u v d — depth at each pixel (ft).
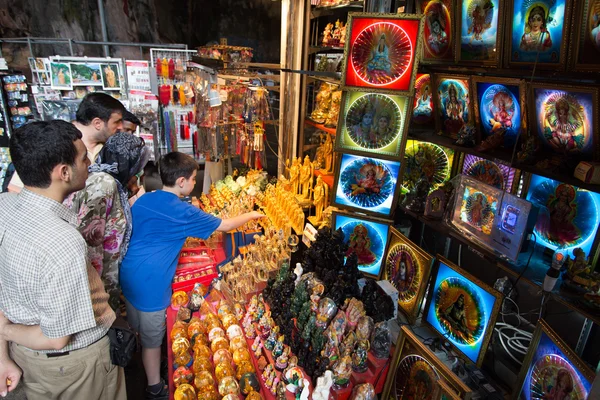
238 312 9.77
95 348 6.81
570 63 6.48
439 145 10.86
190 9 35.24
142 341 9.70
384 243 10.82
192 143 17.48
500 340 8.49
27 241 5.68
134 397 10.11
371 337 8.05
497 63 7.89
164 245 9.52
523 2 6.88
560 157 7.26
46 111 16.97
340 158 10.98
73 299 5.86
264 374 7.84
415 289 9.50
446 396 6.22
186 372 7.86
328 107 14.29
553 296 6.79
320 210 13.37
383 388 7.61
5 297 6.17
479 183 8.59
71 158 5.84
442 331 8.81
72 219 6.29
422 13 9.32
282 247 10.75
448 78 9.46
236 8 35.27
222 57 14.16
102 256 9.08
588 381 5.49
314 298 8.43
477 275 10.78
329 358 7.55
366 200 10.98
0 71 19.52
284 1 14.40
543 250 8.32
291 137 15.98
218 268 11.50
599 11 5.72
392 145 10.12
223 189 14.80
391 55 9.41
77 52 32.89
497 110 8.53
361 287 10.07
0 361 6.71
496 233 8.12
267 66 15.14
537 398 6.52
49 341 5.93
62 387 6.69
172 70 16.89
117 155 9.28
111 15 32.99
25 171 5.64
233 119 13.96
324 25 15.12
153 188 13.17
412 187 12.34
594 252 7.22
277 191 13.71
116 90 17.43
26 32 31.30
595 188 6.33
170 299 10.03
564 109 6.77
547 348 6.36
